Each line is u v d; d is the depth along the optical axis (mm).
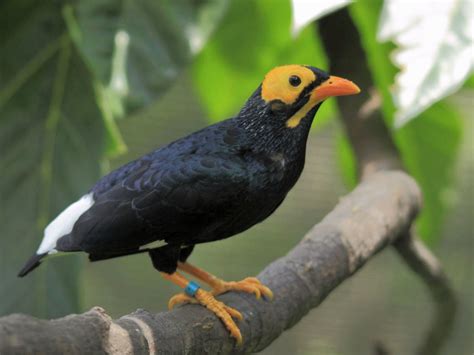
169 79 9281
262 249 16266
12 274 10742
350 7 11258
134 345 6312
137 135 15586
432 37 7992
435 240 12734
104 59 9250
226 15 11719
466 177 16453
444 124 12203
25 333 5500
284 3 11555
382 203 9641
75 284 10844
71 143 10680
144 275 16453
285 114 8273
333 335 16438
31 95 10641
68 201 10672
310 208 16297
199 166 7945
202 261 16172
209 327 7371
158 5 9281
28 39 10633
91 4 9258
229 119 8461
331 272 8531
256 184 8102
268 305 7945
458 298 11086
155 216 7867
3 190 10641
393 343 16453
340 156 12648
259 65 12297
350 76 11297
